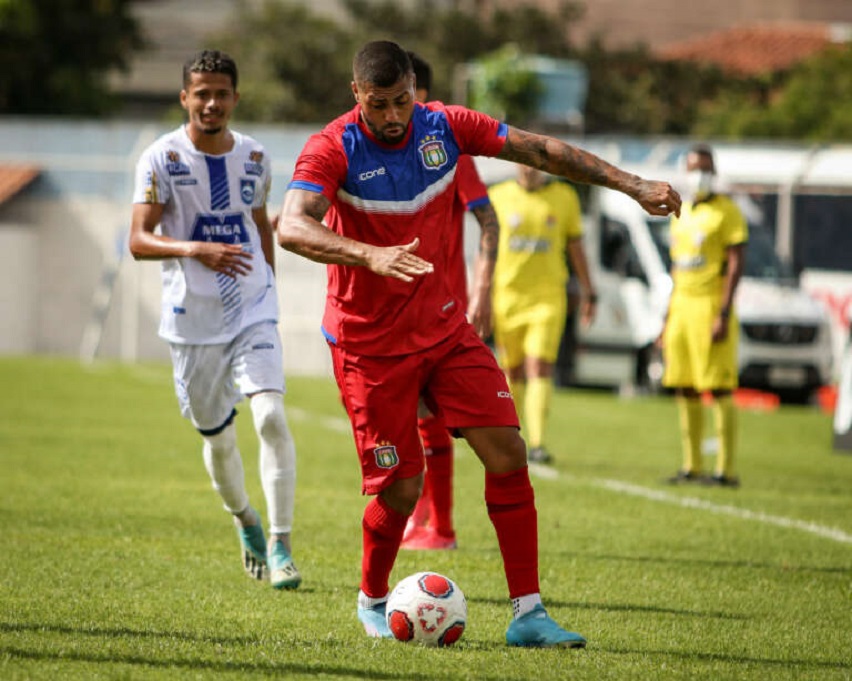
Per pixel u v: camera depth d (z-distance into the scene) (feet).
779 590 81.15
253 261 82.48
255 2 471.62
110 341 281.54
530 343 145.28
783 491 130.31
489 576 83.25
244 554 80.74
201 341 80.59
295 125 415.44
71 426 162.09
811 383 234.38
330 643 63.41
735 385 133.08
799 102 403.13
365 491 65.67
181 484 118.52
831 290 262.47
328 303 66.03
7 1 377.09
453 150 64.34
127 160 284.20
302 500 112.88
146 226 79.97
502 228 144.97
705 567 87.97
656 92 452.35
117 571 80.07
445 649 62.95
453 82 420.36
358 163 62.64
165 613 69.00
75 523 96.78
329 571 83.35
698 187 133.90
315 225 59.21
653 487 128.67
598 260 243.40
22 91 391.04
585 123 435.53
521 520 64.69
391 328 63.93
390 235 63.57
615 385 267.80
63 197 282.77
